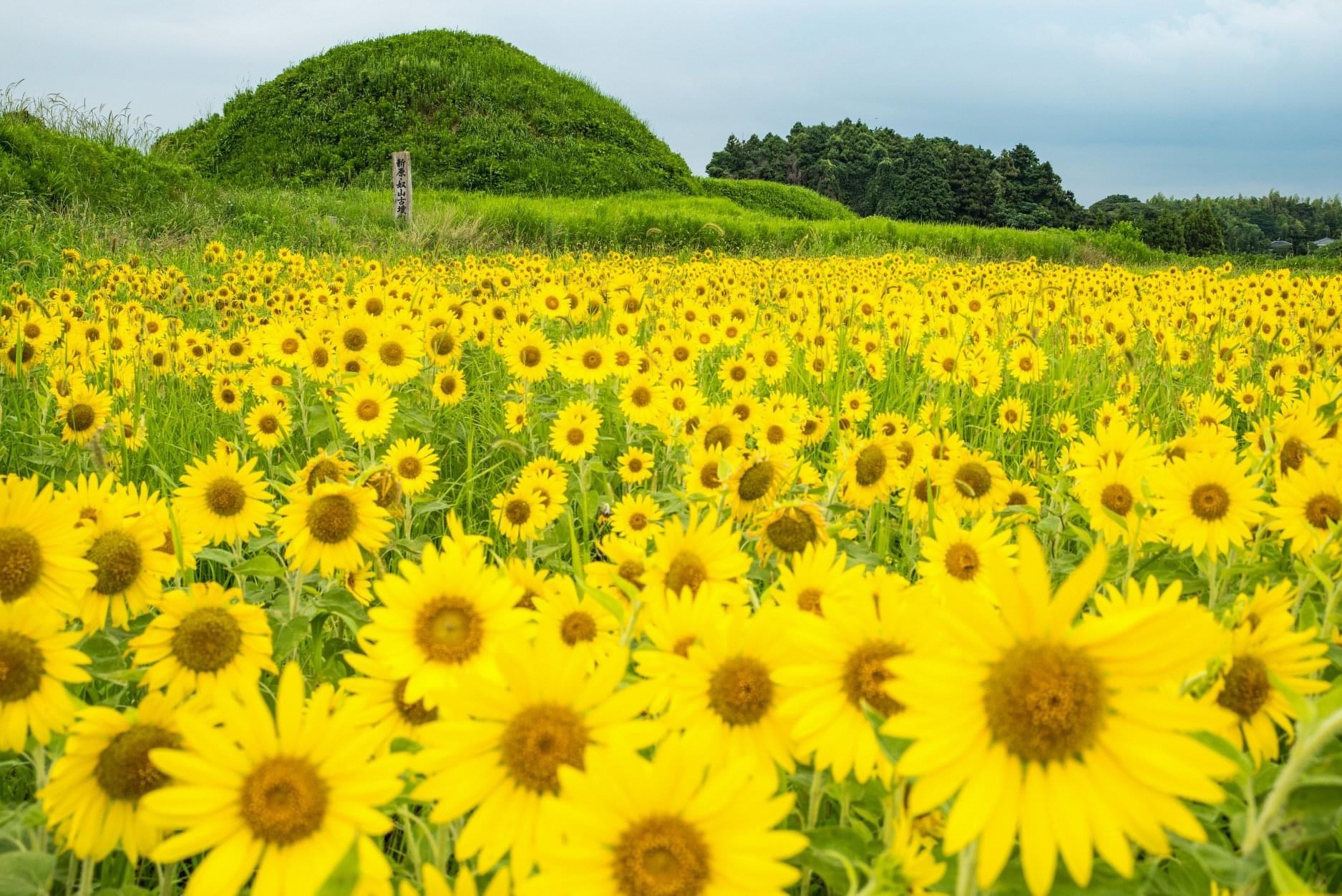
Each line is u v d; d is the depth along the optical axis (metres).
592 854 0.95
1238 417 6.09
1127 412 5.50
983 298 8.70
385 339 4.99
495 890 1.02
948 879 1.27
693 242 26.92
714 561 1.72
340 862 1.00
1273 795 1.11
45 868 1.29
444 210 23.73
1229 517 2.25
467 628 1.36
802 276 13.12
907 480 3.16
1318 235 130.00
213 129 44.25
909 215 93.88
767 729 1.26
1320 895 0.88
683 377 5.02
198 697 1.41
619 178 42.84
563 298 7.14
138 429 4.20
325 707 1.11
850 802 1.53
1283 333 8.12
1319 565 1.92
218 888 1.04
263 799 1.07
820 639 1.20
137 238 15.46
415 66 45.00
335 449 4.09
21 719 1.44
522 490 3.51
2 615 1.44
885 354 7.27
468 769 1.09
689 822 0.97
